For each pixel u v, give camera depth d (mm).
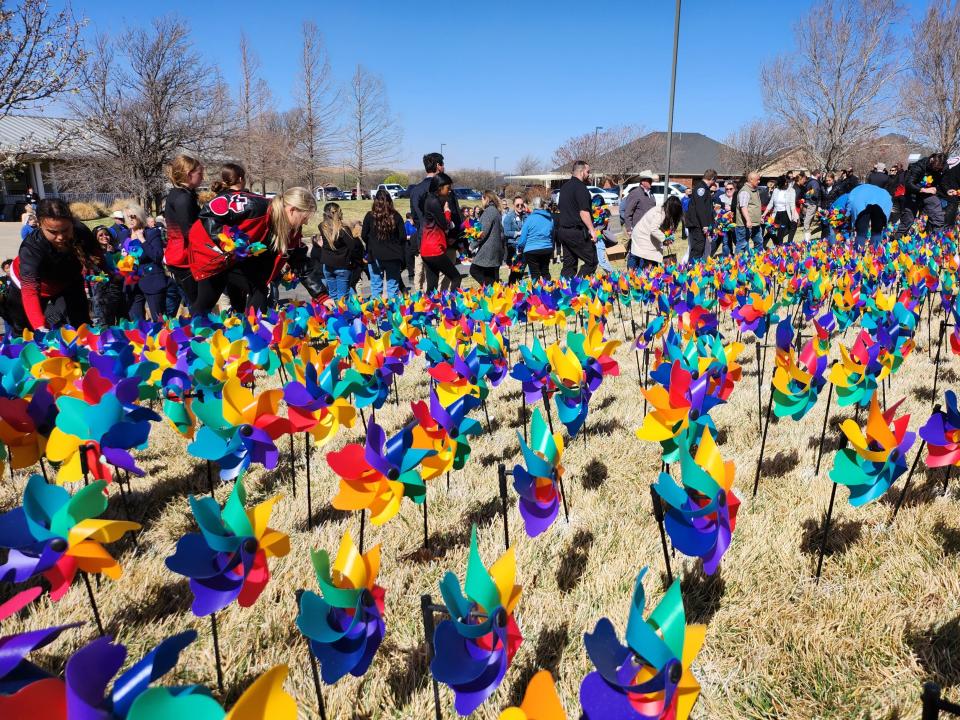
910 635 2045
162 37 22422
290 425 2494
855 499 2211
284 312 5262
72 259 4695
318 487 3355
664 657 1228
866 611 2148
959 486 2832
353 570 1538
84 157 22859
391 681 2012
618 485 3146
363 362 3314
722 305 5645
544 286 6883
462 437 2338
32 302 4508
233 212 4652
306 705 1907
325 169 41781
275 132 36125
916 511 2645
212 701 1021
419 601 2361
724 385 2889
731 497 1813
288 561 2607
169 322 5074
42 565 1621
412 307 6098
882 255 7445
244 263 5062
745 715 1853
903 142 35250
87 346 4367
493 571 1506
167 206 5090
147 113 22984
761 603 2238
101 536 1659
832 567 2408
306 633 1437
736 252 12656
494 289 6531
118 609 2391
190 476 3529
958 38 24562
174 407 2814
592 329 2945
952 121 25094
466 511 2988
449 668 1405
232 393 2365
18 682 1158
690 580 2381
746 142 49875
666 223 9672
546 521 2104
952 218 11000
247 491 3385
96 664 1056
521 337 7188
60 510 1654
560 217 8500
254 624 2268
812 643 2043
